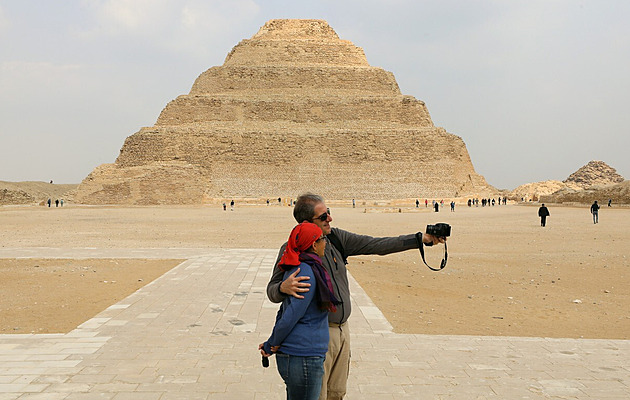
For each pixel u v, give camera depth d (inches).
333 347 304.5
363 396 391.9
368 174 5241.1
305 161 5226.4
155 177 4601.4
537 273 1050.1
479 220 2667.3
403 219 2699.3
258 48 6146.7
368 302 724.0
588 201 4571.9
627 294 860.0
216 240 1610.5
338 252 320.5
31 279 895.1
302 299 281.7
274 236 1750.7
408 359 478.9
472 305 770.8
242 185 5027.1
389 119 5669.3
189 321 606.5
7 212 3277.6
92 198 4613.7
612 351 510.6
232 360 468.4
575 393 400.8
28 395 385.7
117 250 1293.1
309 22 6496.1
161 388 401.7
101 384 408.8
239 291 781.3
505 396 394.3
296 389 284.5
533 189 6643.7
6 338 534.0
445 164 5383.9
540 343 538.3
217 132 5236.2
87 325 587.5
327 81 5876.0
